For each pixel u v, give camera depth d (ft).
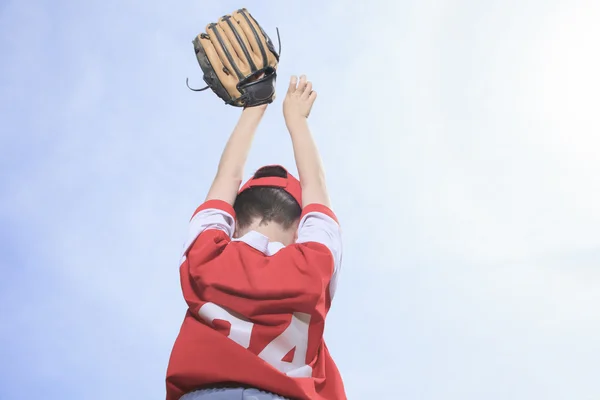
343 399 8.80
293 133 10.09
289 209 9.46
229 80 10.00
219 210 9.27
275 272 8.41
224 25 10.02
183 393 8.43
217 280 8.45
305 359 8.50
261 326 8.36
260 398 8.11
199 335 8.38
